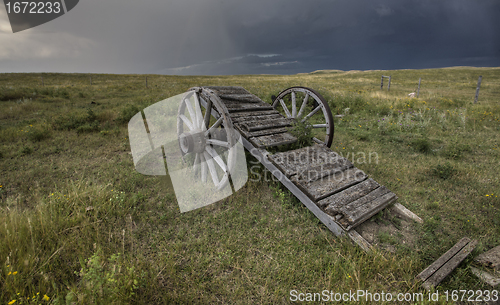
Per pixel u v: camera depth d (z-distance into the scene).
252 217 2.90
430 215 2.98
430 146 5.23
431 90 16.98
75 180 3.60
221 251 2.41
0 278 1.75
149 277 2.02
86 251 2.21
